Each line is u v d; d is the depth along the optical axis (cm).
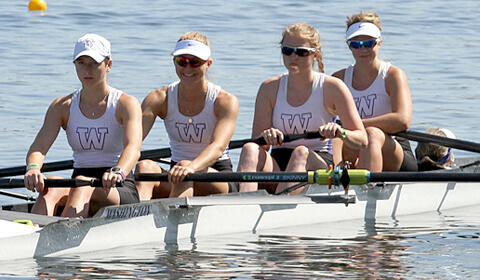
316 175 3278
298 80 3672
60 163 3506
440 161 4153
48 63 7050
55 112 3325
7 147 4809
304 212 3588
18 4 9994
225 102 3475
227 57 7344
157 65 7050
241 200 3322
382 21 9525
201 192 3547
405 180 3262
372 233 3441
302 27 3628
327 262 2956
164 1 10400
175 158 3612
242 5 10231
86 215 3180
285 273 2806
